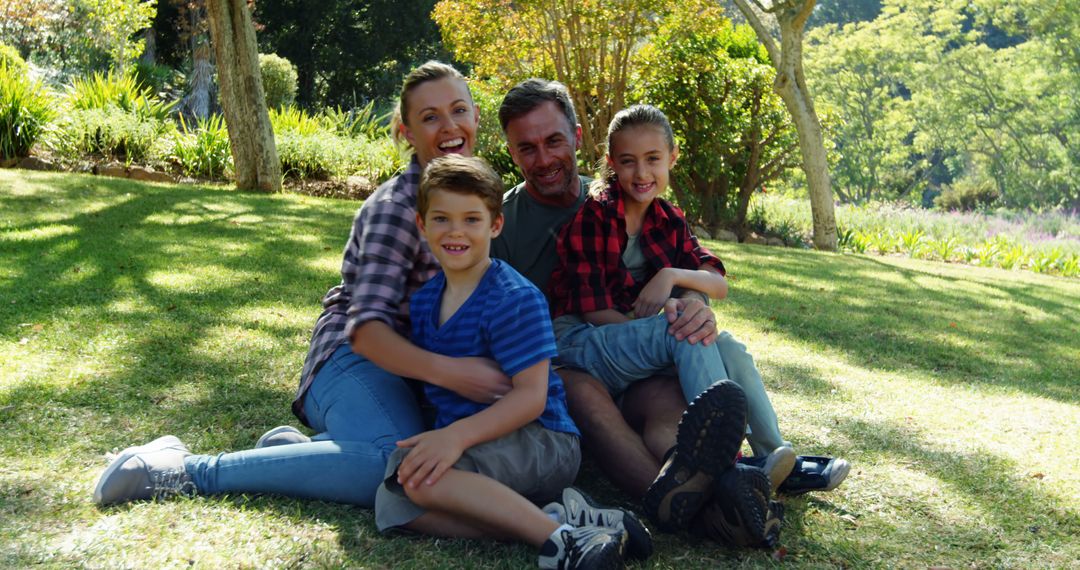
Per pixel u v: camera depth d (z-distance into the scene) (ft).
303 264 19.07
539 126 8.96
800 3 39.27
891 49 143.84
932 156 166.30
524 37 40.34
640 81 42.19
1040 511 8.25
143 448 7.38
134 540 6.51
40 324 12.39
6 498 7.13
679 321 7.88
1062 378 14.83
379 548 6.64
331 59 89.10
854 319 18.69
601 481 8.51
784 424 10.58
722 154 41.55
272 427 9.26
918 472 9.16
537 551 6.69
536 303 7.10
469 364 7.07
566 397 8.02
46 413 9.15
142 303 14.23
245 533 6.72
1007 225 56.95
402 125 8.52
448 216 7.06
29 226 20.57
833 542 7.33
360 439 7.46
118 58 60.23
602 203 8.93
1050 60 126.00
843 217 52.70
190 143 33.73
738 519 6.59
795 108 40.63
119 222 22.15
